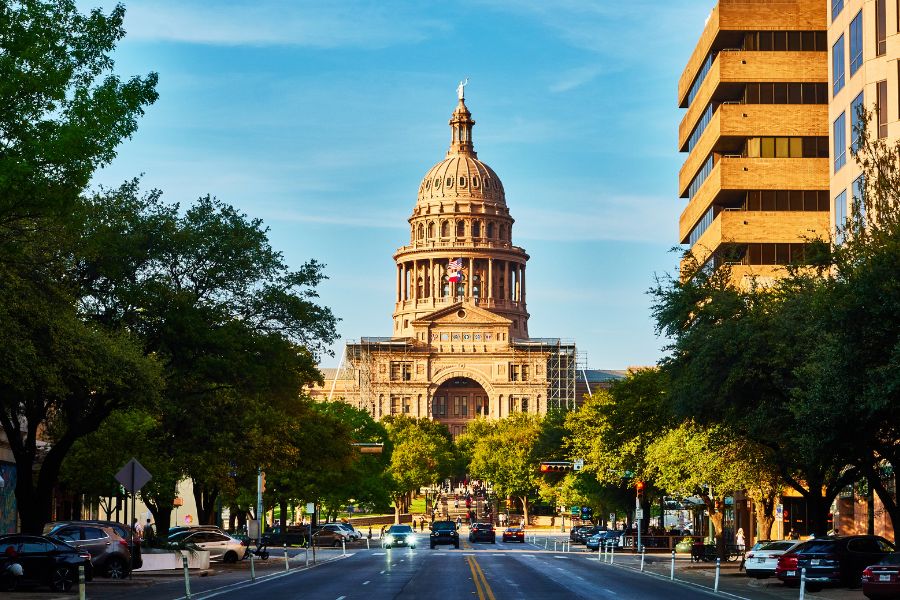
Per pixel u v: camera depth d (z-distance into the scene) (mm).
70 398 54031
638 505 93375
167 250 61219
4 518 72688
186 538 76000
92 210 56375
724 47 104438
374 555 93688
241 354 61438
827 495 57938
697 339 55844
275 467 83625
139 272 61219
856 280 40469
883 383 39656
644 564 80062
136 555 59656
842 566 50531
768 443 56812
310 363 67688
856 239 43281
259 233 65125
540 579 58406
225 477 79062
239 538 81312
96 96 36906
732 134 98562
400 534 116500
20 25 35844
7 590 46469
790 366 51594
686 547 102750
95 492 81312
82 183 36156
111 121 36688
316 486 108188
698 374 54875
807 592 49375
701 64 109375
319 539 118750
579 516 178500
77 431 54812
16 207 36000
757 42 100312
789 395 52281
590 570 68688
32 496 55156
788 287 54938
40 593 45938
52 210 36656
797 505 90625
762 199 97688
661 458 80750
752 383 54031
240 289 64500
